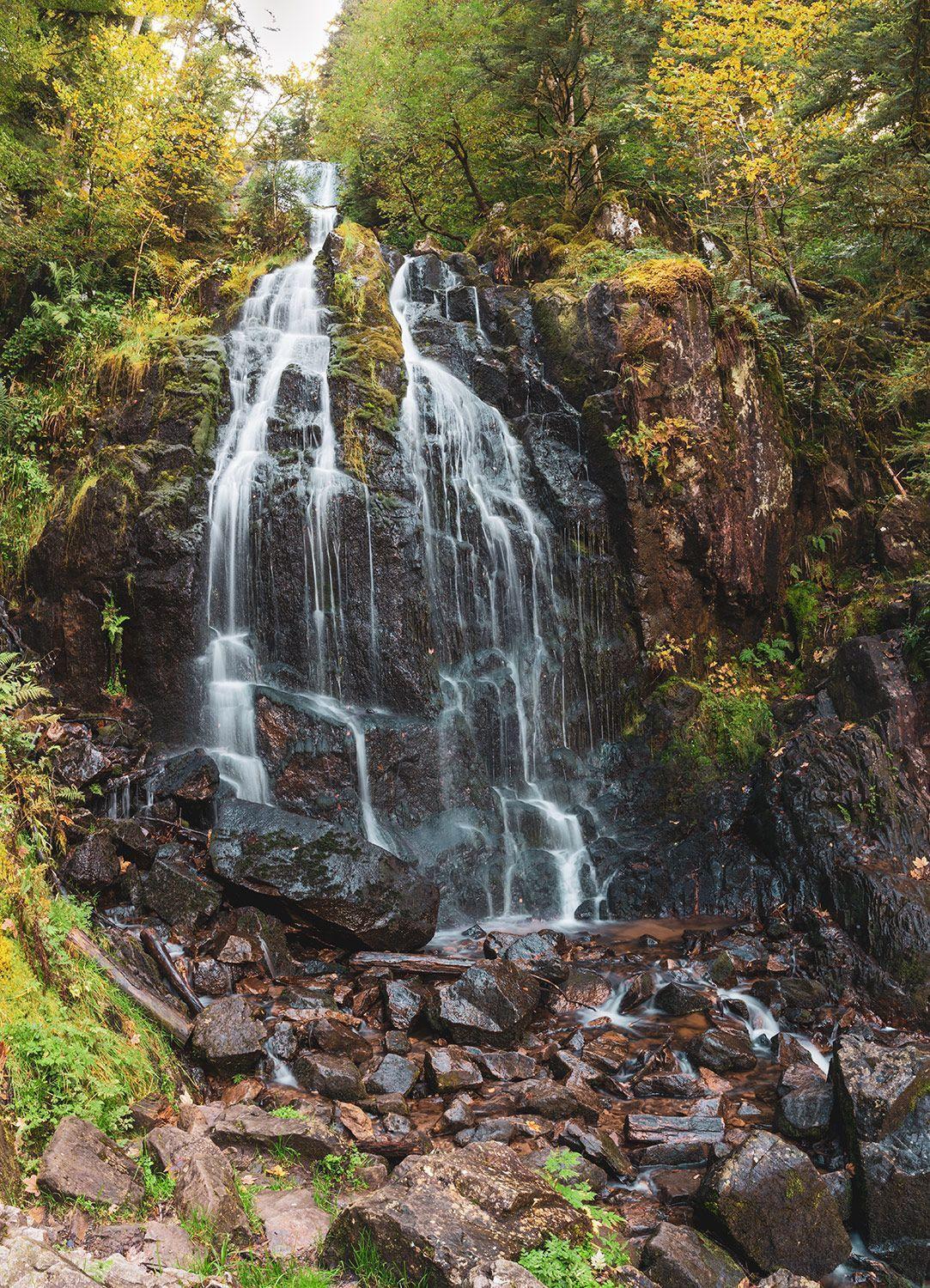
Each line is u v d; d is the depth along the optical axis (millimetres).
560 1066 6098
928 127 12070
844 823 8469
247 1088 5492
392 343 10688
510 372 11500
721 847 9164
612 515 10672
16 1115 4094
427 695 9391
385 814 8961
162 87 14039
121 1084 4746
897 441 13039
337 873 7375
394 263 12352
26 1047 4336
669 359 10656
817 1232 4504
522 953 7562
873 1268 4512
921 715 9195
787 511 11570
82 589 9133
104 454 9547
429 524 9930
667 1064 6219
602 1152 5082
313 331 10922
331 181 19234
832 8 13328
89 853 6949
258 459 9695
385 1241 3656
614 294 10773
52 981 4922
